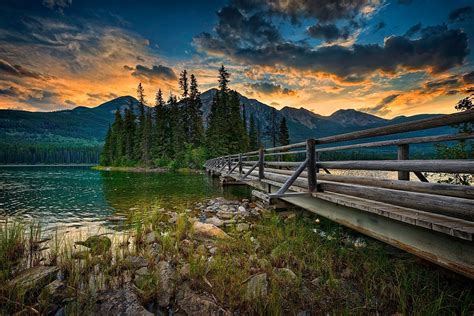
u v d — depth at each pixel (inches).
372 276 177.2
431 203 119.8
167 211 411.5
